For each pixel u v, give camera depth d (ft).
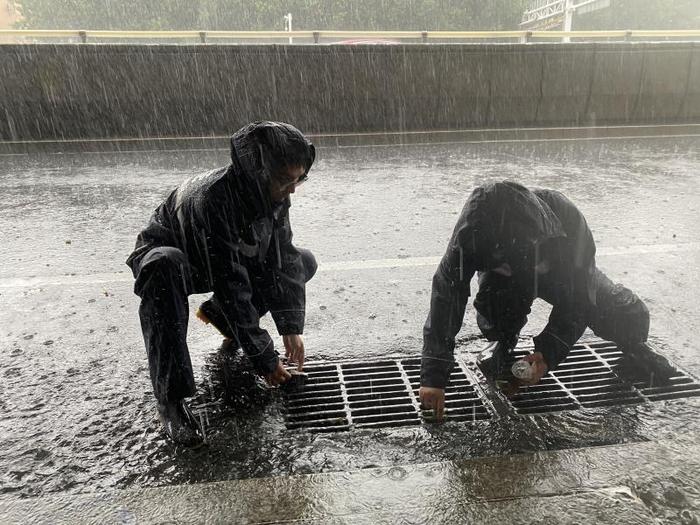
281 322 8.52
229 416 8.29
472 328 10.92
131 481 6.97
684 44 39.58
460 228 7.34
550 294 7.90
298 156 6.83
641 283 12.87
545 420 8.07
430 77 37.83
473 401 8.61
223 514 6.34
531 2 120.37
